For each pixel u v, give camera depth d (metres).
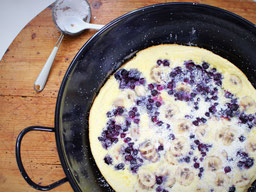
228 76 0.34
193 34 0.34
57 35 0.35
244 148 0.32
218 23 0.32
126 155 0.32
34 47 0.35
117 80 0.34
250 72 0.34
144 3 0.36
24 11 0.44
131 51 0.34
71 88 0.31
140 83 0.34
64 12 0.35
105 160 0.32
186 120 0.33
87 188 0.30
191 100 0.33
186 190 0.31
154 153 0.32
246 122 0.32
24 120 0.33
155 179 0.31
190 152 0.32
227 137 0.32
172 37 0.35
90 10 0.36
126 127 0.33
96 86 0.34
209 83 0.34
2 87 0.34
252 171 0.31
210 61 0.34
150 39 0.35
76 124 0.32
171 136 0.32
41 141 0.32
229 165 0.31
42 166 0.32
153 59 0.35
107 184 0.32
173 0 0.36
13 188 0.31
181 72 0.34
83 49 0.30
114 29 0.32
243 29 0.31
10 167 0.32
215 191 0.31
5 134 0.33
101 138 0.33
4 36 0.43
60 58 0.35
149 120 0.33
